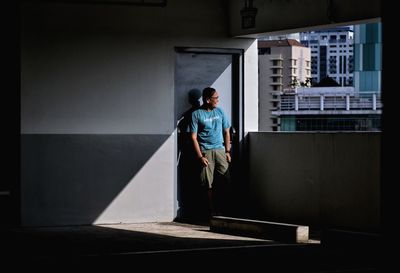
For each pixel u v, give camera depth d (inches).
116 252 344.5
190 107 478.3
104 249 354.6
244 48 486.6
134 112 462.6
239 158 490.3
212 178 465.7
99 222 456.4
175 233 414.3
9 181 445.1
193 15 474.3
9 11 442.9
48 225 447.5
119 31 459.5
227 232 412.8
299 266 300.7
